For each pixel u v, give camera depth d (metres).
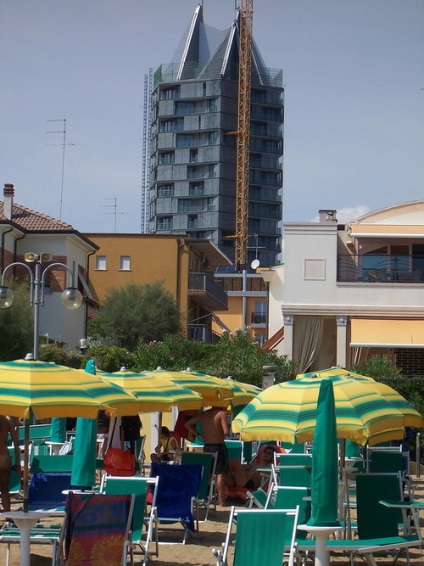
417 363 46.81
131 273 76.56
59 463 17.92
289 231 46.31
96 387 12.49
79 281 63.06
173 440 23.39
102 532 11.43
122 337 67.75
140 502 13.20
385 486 14.16
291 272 46.09
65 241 59.00
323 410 11.73
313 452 11.68
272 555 11.04
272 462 21.12
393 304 45.50
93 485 15.88
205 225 194.12
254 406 14.04
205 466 18.12
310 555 13.95
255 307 104.31
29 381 11.91
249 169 197.25
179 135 197.38
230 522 11.45
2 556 14.58
